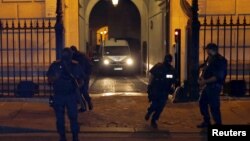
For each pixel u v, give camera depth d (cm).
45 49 1884
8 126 1226
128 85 2438
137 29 4266
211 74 1148
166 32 2078
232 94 1672
